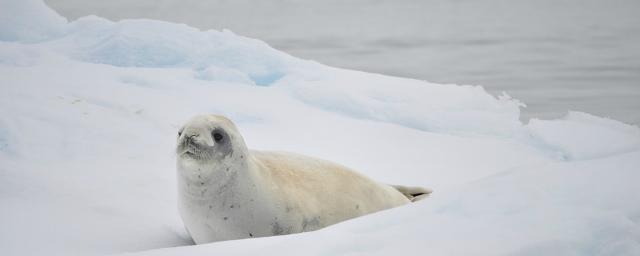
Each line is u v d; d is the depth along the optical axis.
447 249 10.09
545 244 9.78
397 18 134.50
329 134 31.80
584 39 97.38
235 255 11.51
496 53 86.38
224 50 41.50
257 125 32.00
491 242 10.12
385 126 33.84
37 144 24.50
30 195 20.00
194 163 17.25
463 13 143.38
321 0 175.50
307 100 36.59
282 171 19.58
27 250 16.25
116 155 24.91
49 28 44.97
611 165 12.06
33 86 30.62
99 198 20.48
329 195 19.95
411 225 11.16
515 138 34.94
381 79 40.66
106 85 33.00
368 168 28.16
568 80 65.56
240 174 17.86
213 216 17.86
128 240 17.66
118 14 120.25
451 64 78.31
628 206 10.51
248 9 149.12
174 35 42.66
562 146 32.28
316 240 11.38
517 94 59.31
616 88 61.00
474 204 11.46
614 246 9.72
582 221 10.17
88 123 26.91
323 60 82.75
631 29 108.50
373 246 10.63
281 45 95.19
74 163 23.69
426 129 35.41
